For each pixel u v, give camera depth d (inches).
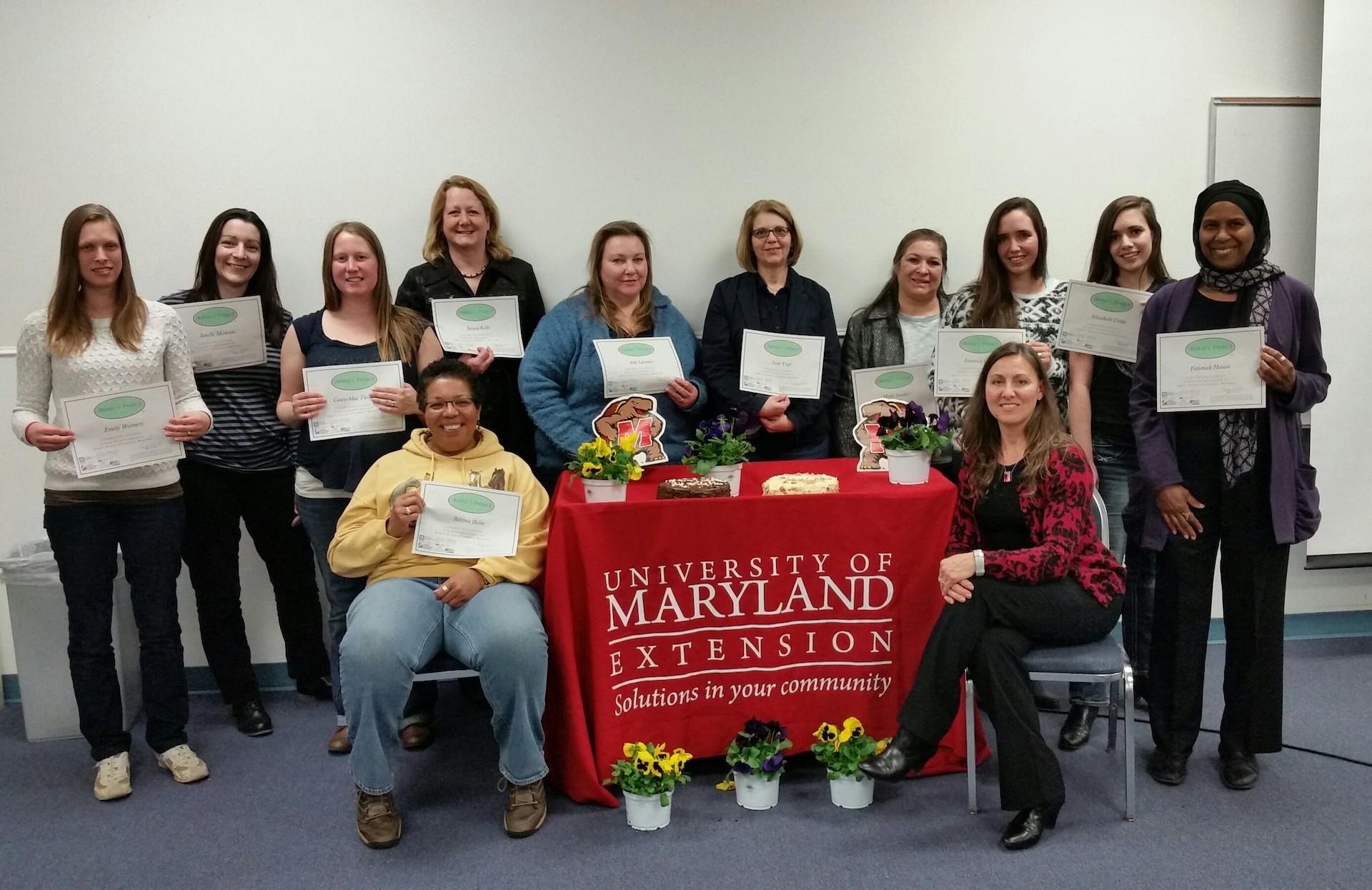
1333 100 132.6
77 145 126.8
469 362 118.2
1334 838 91.4
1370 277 135.3
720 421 105.7
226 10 126.4
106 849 94.4
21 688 121.1
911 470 103.8
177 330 107.4
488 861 90.7
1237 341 94.2
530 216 133.0
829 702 104.6
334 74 128.6
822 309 127.6
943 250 125.6
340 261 110.7
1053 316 118.4
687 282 136.1
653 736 102.7
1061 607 92.8
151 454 102.0
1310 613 147.0
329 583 114.3
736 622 102.3
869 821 96.3
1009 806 90.0
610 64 131.0
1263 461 97.7
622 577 99.1
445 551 98.0
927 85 134.8
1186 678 101.6
